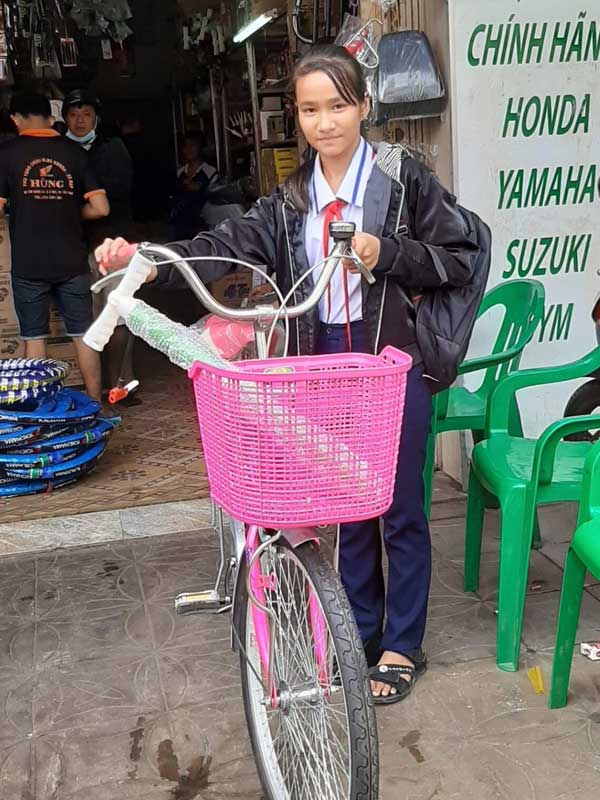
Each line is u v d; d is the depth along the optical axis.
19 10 6.67
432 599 3.02
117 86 11.29
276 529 1.84
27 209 4.96
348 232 1.70
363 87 2.14
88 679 2.64
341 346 2.33
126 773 2.23
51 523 3.79
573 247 3.80
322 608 1.75
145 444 4.84
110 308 1.85
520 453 2.79
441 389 2.40
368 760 1.67
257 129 6.51
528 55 3.58
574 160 3.72
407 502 2.41
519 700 2.44
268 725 2.12
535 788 2.11
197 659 2.72
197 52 9.11
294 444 1.55
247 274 6.01
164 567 3.35
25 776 2.24
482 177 3.67
